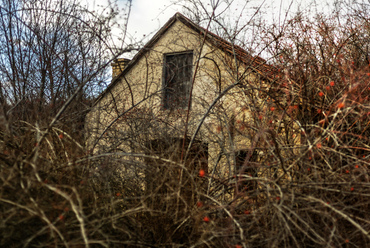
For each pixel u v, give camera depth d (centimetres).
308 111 564
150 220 448
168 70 831
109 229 396
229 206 379
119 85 895
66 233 338
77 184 406
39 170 366
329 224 399
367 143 507
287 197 349
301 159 418
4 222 310
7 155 373
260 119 519
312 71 605
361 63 664
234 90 678
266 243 379
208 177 484
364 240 375
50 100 756
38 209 306
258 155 534
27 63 884
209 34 751
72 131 493
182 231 430
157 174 422
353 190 405
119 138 568
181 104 720
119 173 518
